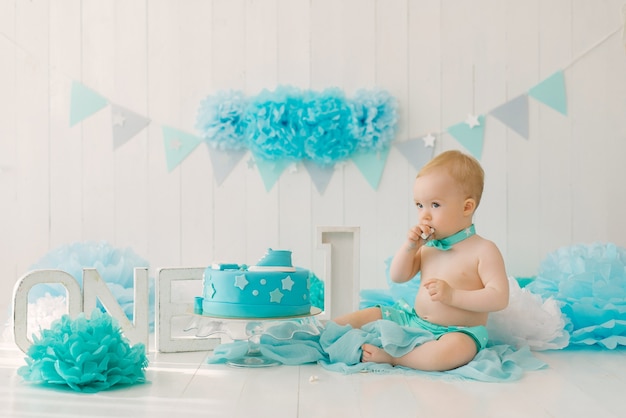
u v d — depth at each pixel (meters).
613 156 3.10
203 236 3.10
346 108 3.03
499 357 2.01
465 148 3.09
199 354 2.14
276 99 3.00
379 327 1.98
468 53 3.10
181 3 3.10
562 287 2.45
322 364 1.95
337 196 3.09
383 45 3.10
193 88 3.11
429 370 1.91
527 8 3.09
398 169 3.09
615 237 3.09
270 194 3.09
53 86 3.09
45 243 3.09
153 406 1.53
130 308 2.54
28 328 2.34
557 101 3.09
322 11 3.11
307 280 2.05
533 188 3.10
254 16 3.11
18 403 1.54
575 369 1.96
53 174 3.09
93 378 1.67
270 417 1.45
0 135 3.08
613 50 3.09
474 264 2.08
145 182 3.10
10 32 3.09
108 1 3.10
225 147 3.07
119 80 3.10
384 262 3.09
